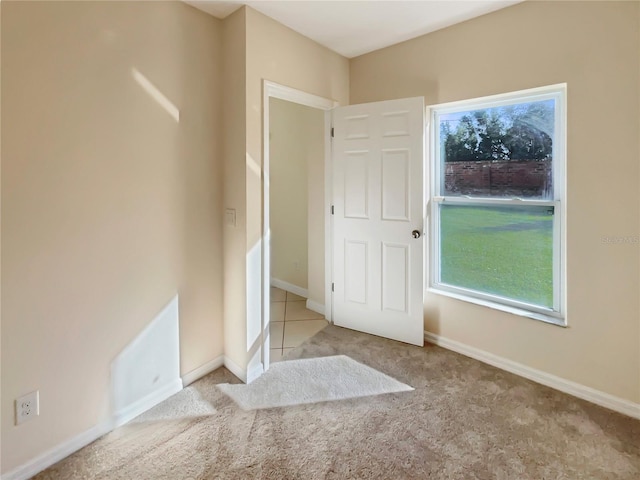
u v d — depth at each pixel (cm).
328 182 320
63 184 162
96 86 172
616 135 191
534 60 217
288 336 304
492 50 235
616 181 193
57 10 157
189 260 225
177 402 210
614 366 200
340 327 323
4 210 145
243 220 228
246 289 231
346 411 201
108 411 184
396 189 281
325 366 252
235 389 224
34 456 157
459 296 271
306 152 388
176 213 215
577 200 206
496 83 235
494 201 253
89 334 175
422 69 271
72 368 169
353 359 262
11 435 150
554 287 229
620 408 198
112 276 184
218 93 236
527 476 154
